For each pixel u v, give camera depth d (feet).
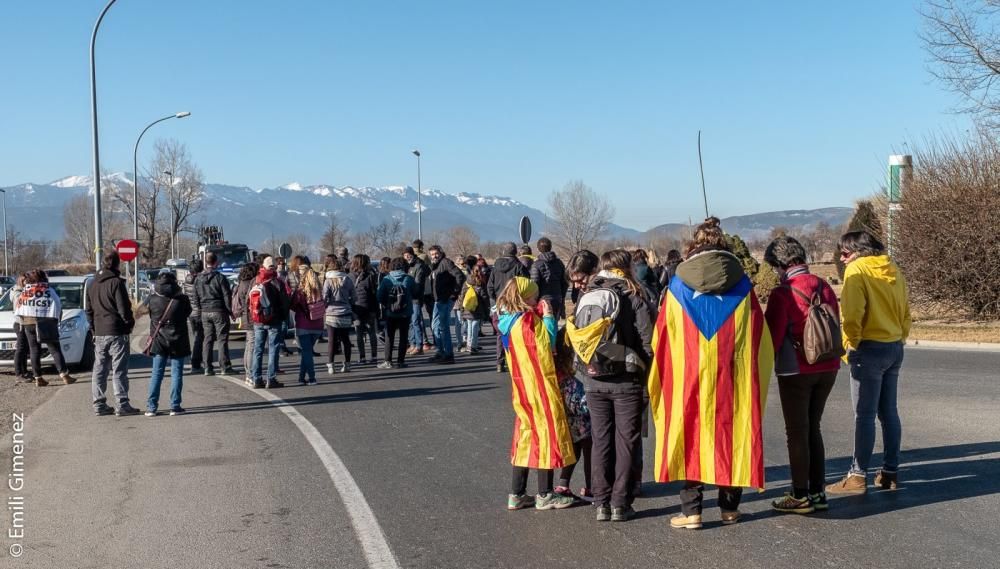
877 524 18.58
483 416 32.12
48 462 25.68
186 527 19.15
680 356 18.12
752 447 17.95
